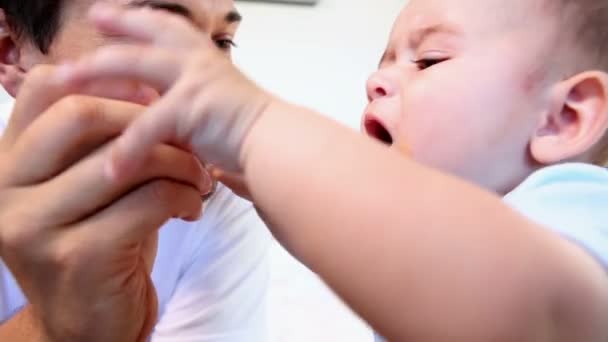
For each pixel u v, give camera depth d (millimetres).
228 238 856
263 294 924
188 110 386
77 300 472
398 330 340
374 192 352
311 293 1315
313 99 1538
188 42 400
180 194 453
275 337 1240
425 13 678
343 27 1609
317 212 355
